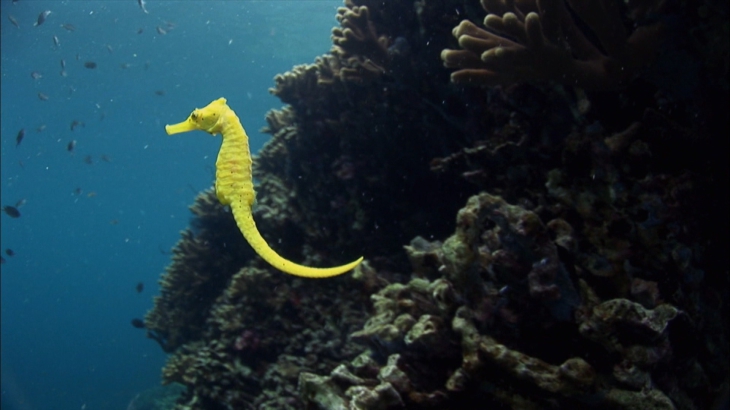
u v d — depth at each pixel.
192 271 8.56
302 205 6.46
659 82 3.52
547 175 3.83
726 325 3.36
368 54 5.40
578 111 3.88
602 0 3.25
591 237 3.40
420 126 5.44
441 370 3.32
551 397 2.72
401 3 5.34
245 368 5.98
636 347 2.75
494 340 3.05
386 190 5.84
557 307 2.93
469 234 3.20
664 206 3.23
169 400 11.02
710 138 3.45
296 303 5.98
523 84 4.02
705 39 3.24
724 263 3.45
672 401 2.80
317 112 6.30
